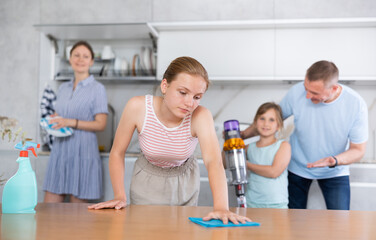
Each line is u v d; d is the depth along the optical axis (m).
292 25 2.86
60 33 3.11
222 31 2.99
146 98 1.41
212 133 1.29
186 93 1.10
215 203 1.08
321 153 2.42
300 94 2.43
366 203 2.50
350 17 2.91
